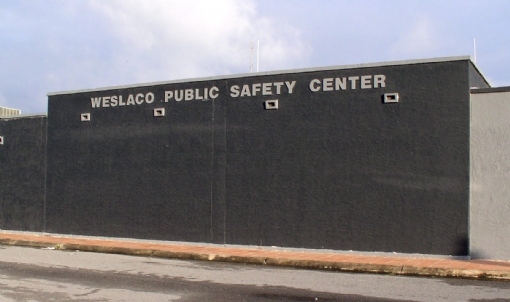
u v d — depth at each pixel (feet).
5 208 63.00
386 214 44.09
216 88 51.62
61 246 51.96
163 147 53.93
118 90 56.75
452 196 42.09
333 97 46.57
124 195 55.67
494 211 41.04
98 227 56.75
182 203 52.54
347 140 45.83
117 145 56.49
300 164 47.52
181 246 50.65
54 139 60.29
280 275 36.22
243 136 50.08
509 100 41.01
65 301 27.78
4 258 44.42
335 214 45.88
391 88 44.50
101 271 37.73
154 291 30.35
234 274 36.60
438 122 42.83
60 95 60.18
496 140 41.24
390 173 44.16
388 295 29.25
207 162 51.60
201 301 27.81
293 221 47.44
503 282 33.40
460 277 35.35
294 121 47.96
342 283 33.01
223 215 50.49
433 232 42.50
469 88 42.19
